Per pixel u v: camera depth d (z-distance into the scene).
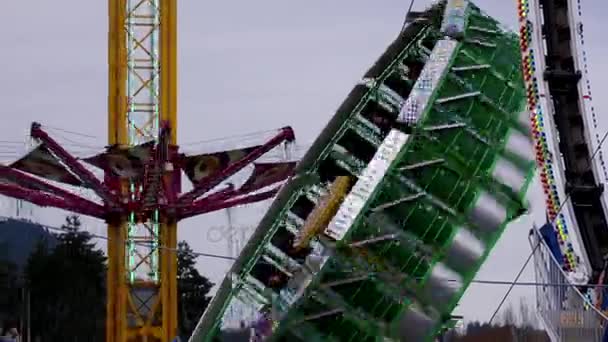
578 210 72.31
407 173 65.75
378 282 65.00
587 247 71.38
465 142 68.00
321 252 64.19
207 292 169.00
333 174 68.19
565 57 74.25
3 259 165.50
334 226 64.25
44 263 161.50
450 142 67.44
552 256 63.28
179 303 163.75
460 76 68.69
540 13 73.12
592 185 72.44
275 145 116.81
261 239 66.44
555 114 74.06
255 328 65.50
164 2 125.12
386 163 65.19
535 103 71.19
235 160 117.56
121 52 125.06
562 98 74.06
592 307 59.69
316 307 64.75
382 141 67.75
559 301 62.25
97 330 161.62
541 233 71.00
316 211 66.06
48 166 115.06
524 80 71.00
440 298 66.19
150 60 125.25
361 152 68.38
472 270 66.88
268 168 116.88
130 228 119.75
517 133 70.25
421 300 65.81
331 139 68.00
